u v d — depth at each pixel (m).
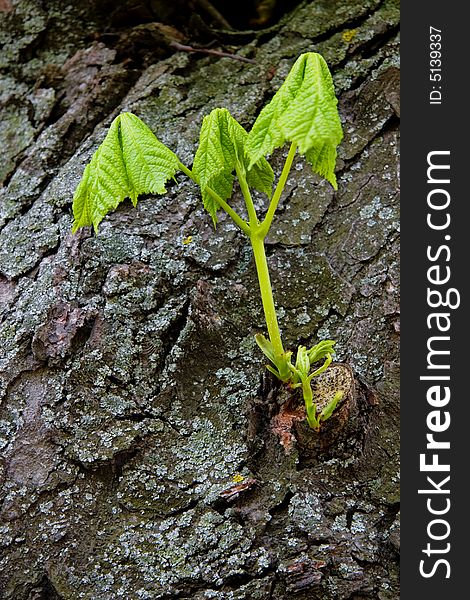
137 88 0.86
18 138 0.87
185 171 0.73
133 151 0.72
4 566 0.75
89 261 0.79
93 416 0.76
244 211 0.81
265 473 0.75
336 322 0.79
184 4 0.90
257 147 0.70
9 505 0.75
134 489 0.75
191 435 0.76
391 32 0.86
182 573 0.74
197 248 0.80
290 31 0.87
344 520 0.74
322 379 0.75
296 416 0.75
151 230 0.80
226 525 0.74
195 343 0.78
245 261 0.80
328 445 0.75
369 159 0.83
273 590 0.73
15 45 0.90
